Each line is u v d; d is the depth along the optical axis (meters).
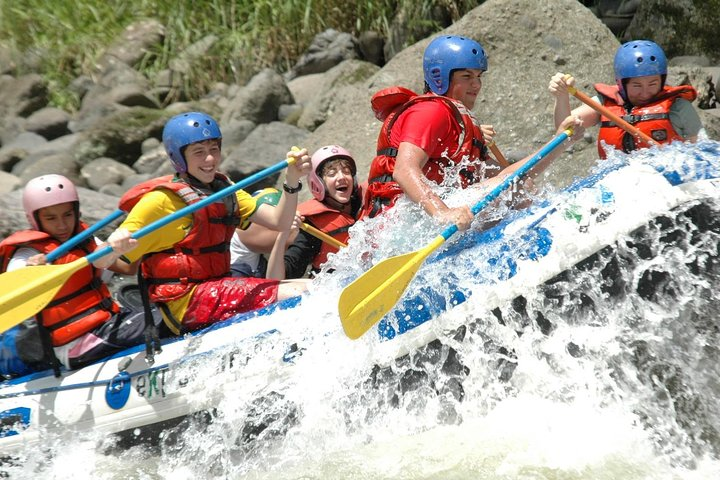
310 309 17.69
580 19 31.66
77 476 17.58
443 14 39.50
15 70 43.56
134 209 17.62
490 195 16.89
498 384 17.22
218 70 42.22
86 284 18.33
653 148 17.61
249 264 22.14
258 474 17.31
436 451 16.77
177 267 17.88
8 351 18.58
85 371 18.14
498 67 30.84
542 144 29.55
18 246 18.12
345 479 16.56
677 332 17.11
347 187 21.91
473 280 17.12
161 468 17.70
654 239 16.64
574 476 15.78
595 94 30.55
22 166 35.84
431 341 17.16
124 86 40.25
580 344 16.89
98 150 36.03
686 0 36.88
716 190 16.62
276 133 33.91
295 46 42.50
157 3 44.94
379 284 16.58
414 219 17.83
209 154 18.05
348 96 34.72
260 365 17.44
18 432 17.89
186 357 17.67
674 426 16.89
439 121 17.44
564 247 16.80
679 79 31.50
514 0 31.48
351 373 17.28
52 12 45.16
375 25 41.03
